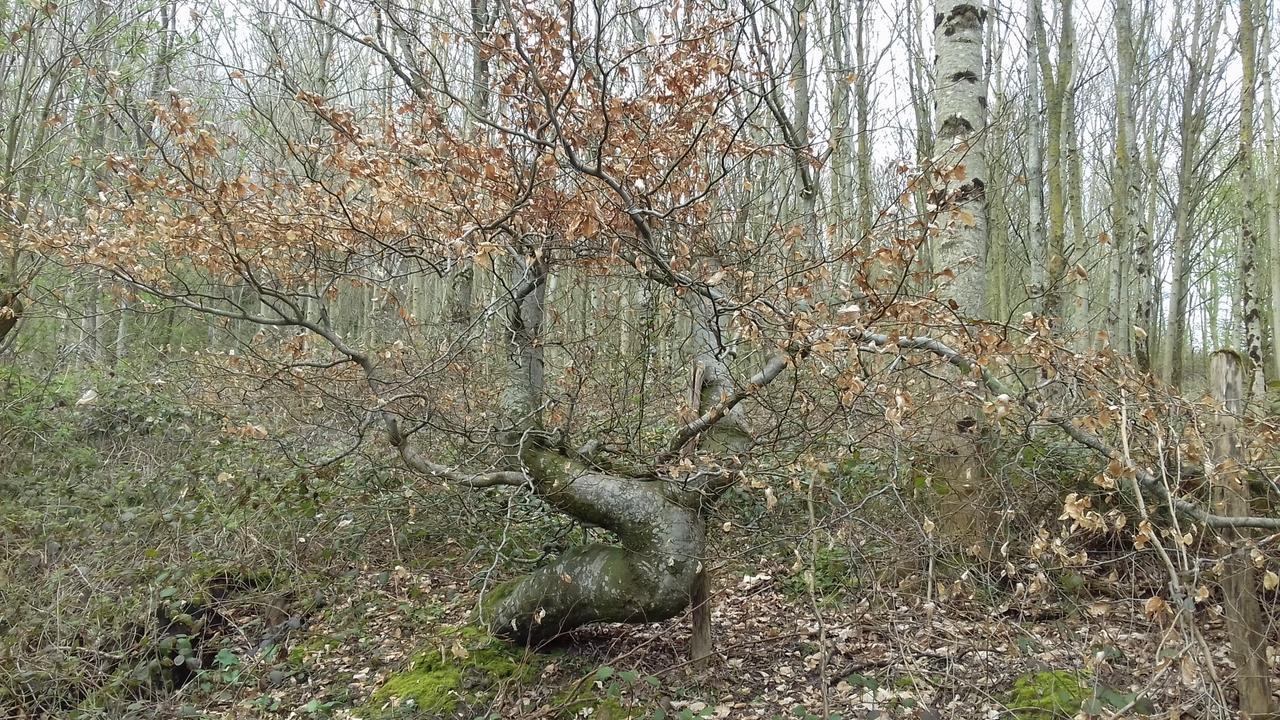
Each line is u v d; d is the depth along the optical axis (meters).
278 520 5.64
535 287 4.68
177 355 8.66
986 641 3.97
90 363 8.84
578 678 4.12
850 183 10.64
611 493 3.90
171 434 7.14
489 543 5.51
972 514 4.54
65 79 7.56
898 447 4.10
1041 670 3.63
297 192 4.31
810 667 4.09
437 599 5.17
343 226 4.07
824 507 4.61
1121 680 3.46
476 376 5.36
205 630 4.89
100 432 7.61
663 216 3.72
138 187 3.85
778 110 5.03
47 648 4.35
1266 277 14.79
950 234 4.97
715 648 4.32
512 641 4.38
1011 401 3.33
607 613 3.95
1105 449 3.58
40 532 5.60
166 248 4.04
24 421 7.11
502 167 4.29
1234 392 3.13
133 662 4.48
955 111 5.06
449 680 4.10
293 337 4.70
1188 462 3.37
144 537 5.43
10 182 6.79
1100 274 15.12
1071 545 4.39
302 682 4.48
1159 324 16.50
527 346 4.86
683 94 4.53
